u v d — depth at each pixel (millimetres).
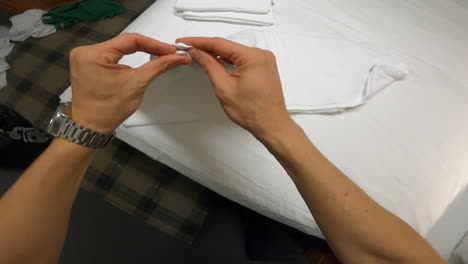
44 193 357
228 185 596
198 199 830
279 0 751
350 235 349
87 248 786
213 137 592
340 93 603
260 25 695
